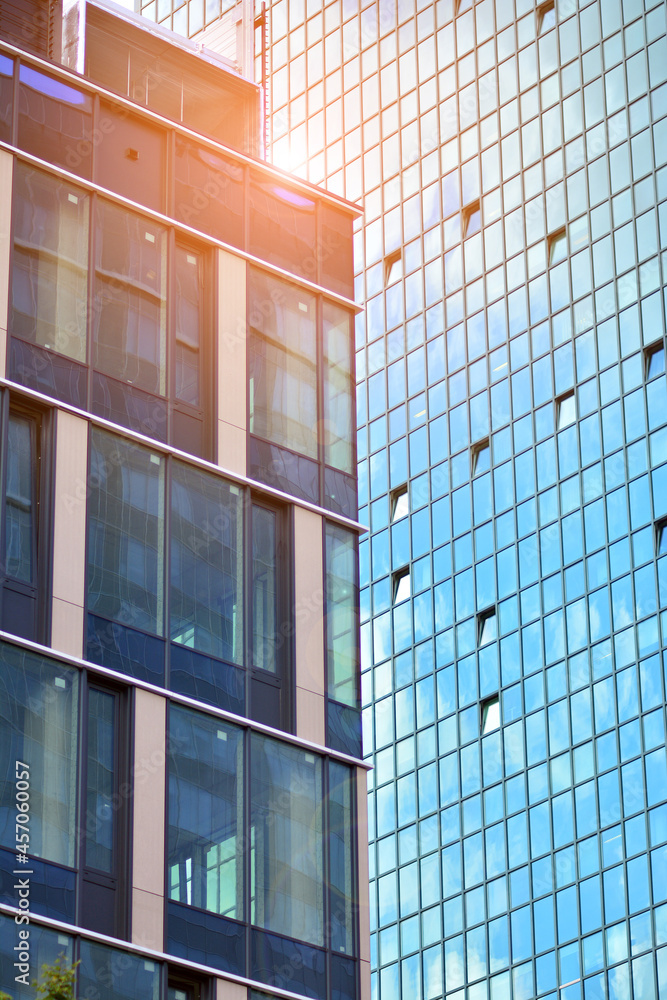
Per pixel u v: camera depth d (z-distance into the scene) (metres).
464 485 157.50
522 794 144.12
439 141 168.50
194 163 52.69
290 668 49.66
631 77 152.12
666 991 128.75
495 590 151.75
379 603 163.00
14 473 46.16
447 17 170.75
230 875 46.06
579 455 147.38
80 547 46.41
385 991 150.00
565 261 153.62
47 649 44.75
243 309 52.41
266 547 50.62
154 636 47.03
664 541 139.00
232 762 47.28
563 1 159.75
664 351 143.25
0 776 43.06
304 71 183.88
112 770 45.16
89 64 59.44
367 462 168.25
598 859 136.50
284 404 52.44
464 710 151.62
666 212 146.12
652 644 137.38
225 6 179.12
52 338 47.94
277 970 46.03
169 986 44.28
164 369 50.03
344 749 49.84
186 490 49.16
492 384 157.50
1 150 48.59
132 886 44.25
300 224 54.88
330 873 48.09
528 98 160.75
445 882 148.25
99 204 50.16
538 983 137.75
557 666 144.38
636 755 136.25
